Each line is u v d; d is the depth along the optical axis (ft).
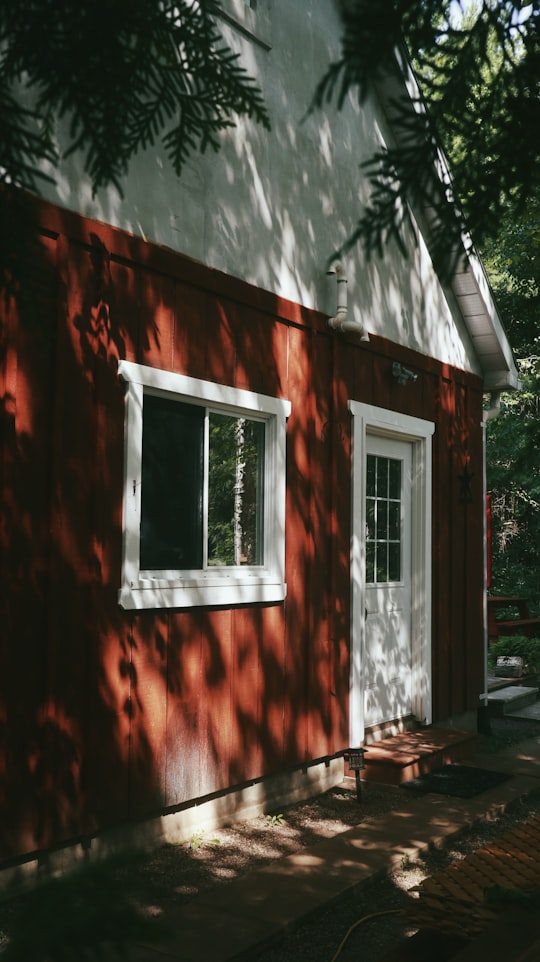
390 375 24.85
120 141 6.38
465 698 28.55
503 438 47.98
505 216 6.83
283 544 19.94
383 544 25.25
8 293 6.17
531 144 6.50
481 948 7.49
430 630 26.53
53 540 14.21
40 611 14.03
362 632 22.85
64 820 14.26
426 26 5.94
